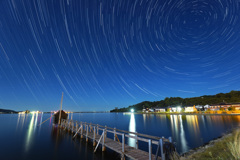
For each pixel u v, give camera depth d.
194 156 7.92
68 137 17.47
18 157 10.66
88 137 14.45
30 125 33.25
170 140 5.73
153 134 22.38
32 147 13.32
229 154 5.82
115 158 9.88
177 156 5.49
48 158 10.39
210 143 14.32
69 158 10.18
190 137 19.09
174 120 45.56
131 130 27.03
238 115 47.66
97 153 10.97
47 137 18.00
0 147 13.38
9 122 41.56
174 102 118.62
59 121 29.70
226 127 24.62
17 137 18.17
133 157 7.06
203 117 50.34
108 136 20.25
